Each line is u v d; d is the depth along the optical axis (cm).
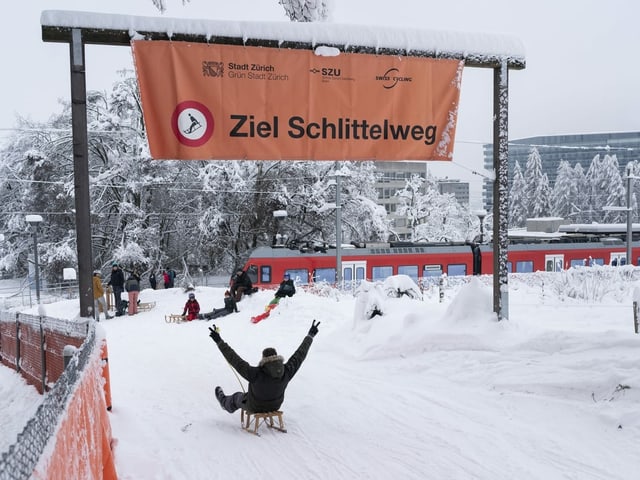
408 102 902
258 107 847
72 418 289
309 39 852
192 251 4216
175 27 809
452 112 922
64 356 540
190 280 3969
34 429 205
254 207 4106
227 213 4153
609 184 7712
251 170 4188
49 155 3953
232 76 836
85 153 774
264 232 4188
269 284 2514
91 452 362
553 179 17738
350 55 877
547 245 2984
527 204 7956
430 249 2736
